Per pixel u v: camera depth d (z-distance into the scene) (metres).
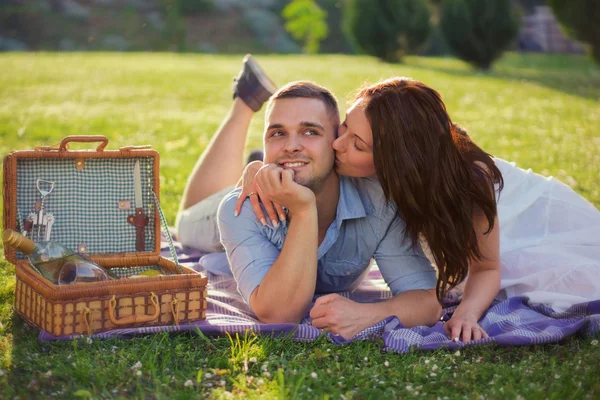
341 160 3.17
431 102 3.05
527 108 13.85
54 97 13.93
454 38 22.95
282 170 3.07
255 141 10.08
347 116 3.13
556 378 2.73
